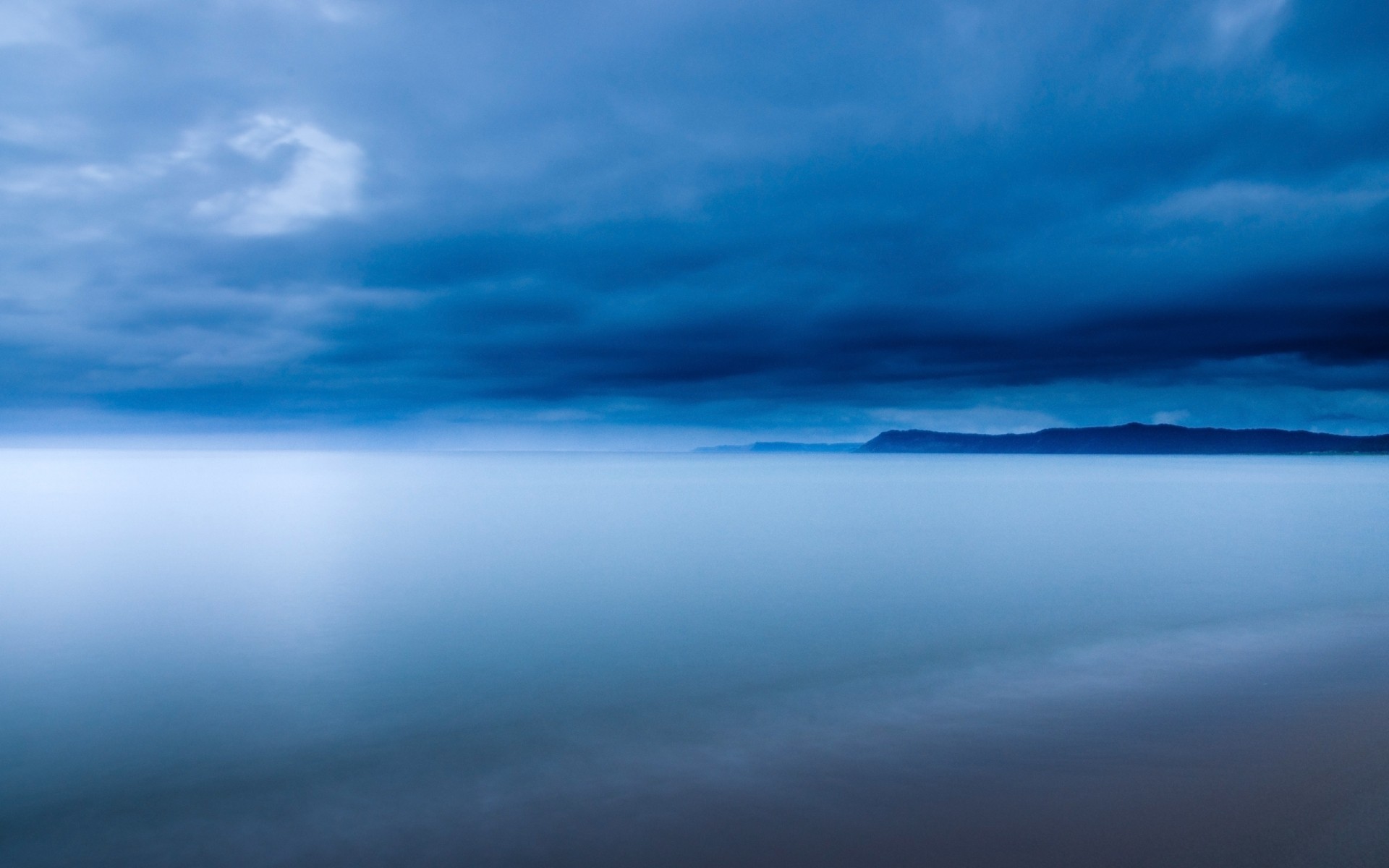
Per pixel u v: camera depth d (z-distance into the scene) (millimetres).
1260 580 21828
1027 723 9445
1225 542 31578
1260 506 52531
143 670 13758
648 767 8516
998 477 106250
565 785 8125
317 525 39156
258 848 7031
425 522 40562
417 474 113625
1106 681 11383
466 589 21453
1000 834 6465
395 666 13719
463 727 10375
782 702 10984
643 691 11891
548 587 21562
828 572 24000
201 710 11438
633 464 183625
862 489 74438
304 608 18938
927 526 38406
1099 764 7922
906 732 9289
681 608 18641
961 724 9500
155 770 9086
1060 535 34500
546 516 44656
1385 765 7375
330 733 10305
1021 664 12789
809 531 36406
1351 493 66875
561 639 15633
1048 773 7738
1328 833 6102
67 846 7223
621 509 50156
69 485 78125
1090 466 164250
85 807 8078
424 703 11562
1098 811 6789
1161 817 6582
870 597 19766
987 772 7863
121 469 128375
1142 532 35531
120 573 24484
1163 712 9625
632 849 6539
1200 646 13656
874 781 7750
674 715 10523
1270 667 11797
